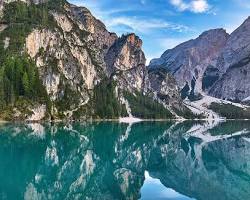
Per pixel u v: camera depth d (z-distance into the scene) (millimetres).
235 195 60125
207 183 69812
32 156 85625
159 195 57688
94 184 64375
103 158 96188
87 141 130125
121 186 63906
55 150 100062
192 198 56281
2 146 97875
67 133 151375
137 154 110688
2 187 56812
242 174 82625
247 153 121625
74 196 54969
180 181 70812
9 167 71812
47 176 67000
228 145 144625
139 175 76125
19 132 139625
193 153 118750
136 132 190125
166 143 145250
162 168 87688
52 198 52688
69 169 76125
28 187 57656
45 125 193250
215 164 96938
